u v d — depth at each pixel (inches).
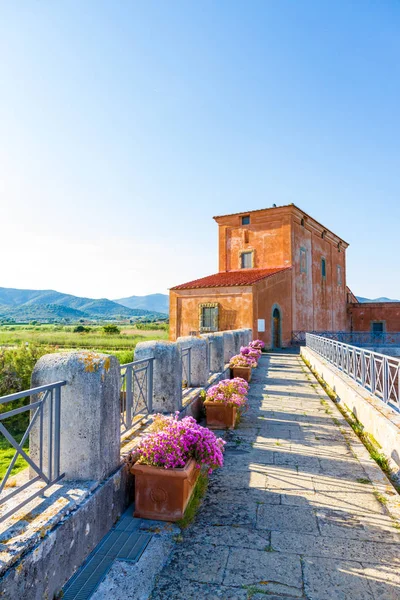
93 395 125.6
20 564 86.0
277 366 612.7
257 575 110.6
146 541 125.6
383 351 780.6
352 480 177.9
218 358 389.1
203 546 124.6
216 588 104.9
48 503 109.1
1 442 281.4
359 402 278.7
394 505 153.6
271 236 1105.4
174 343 224.4
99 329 2329.0
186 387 301.1
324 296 1334.9
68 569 105.7
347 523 140.0
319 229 1304.1
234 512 147.6
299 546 125.2
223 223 1190.9
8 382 399.2
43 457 124.6
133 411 197.0
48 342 1322.6
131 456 152.4
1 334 1827.0
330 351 485.4
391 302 1549.0
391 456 201.8
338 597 102.2
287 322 1049.5
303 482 175.6
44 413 125.6
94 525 120.6
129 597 100.7
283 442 233.1
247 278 973.8
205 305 959.6
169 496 138.2
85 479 125.6
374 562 117.2
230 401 257.3
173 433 149.5
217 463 152.9
